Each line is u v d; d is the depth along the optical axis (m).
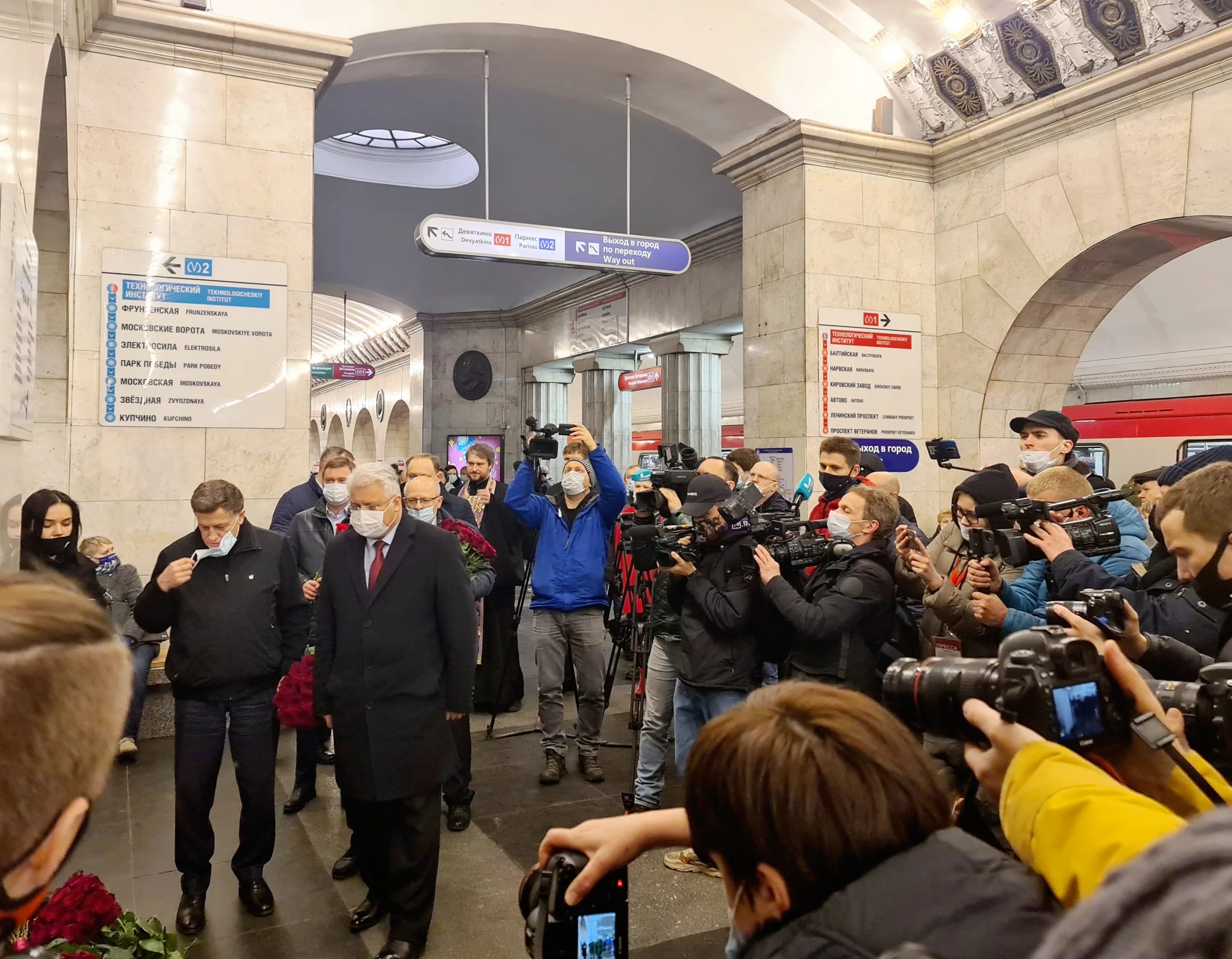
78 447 5.32
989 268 7.25
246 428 5.71
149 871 3.69
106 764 0.65
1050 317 7.14
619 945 1.10
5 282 2.16
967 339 7.45
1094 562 2.87
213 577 3.25
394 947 2.90
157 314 5.49
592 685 4.77
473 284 15.90
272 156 5.77
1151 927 0.42
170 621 3.25
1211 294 11.59
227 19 5.53
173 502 5.55
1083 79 6.49
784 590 3.24
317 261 15.05
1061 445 4.08
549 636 4.75
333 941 3.13
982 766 1.00
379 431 22.83
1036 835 0.84
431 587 3.04
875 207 7.49
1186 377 12.25
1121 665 1.04
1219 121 5.70
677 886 3.56
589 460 4.91
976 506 3.15
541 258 6.59
